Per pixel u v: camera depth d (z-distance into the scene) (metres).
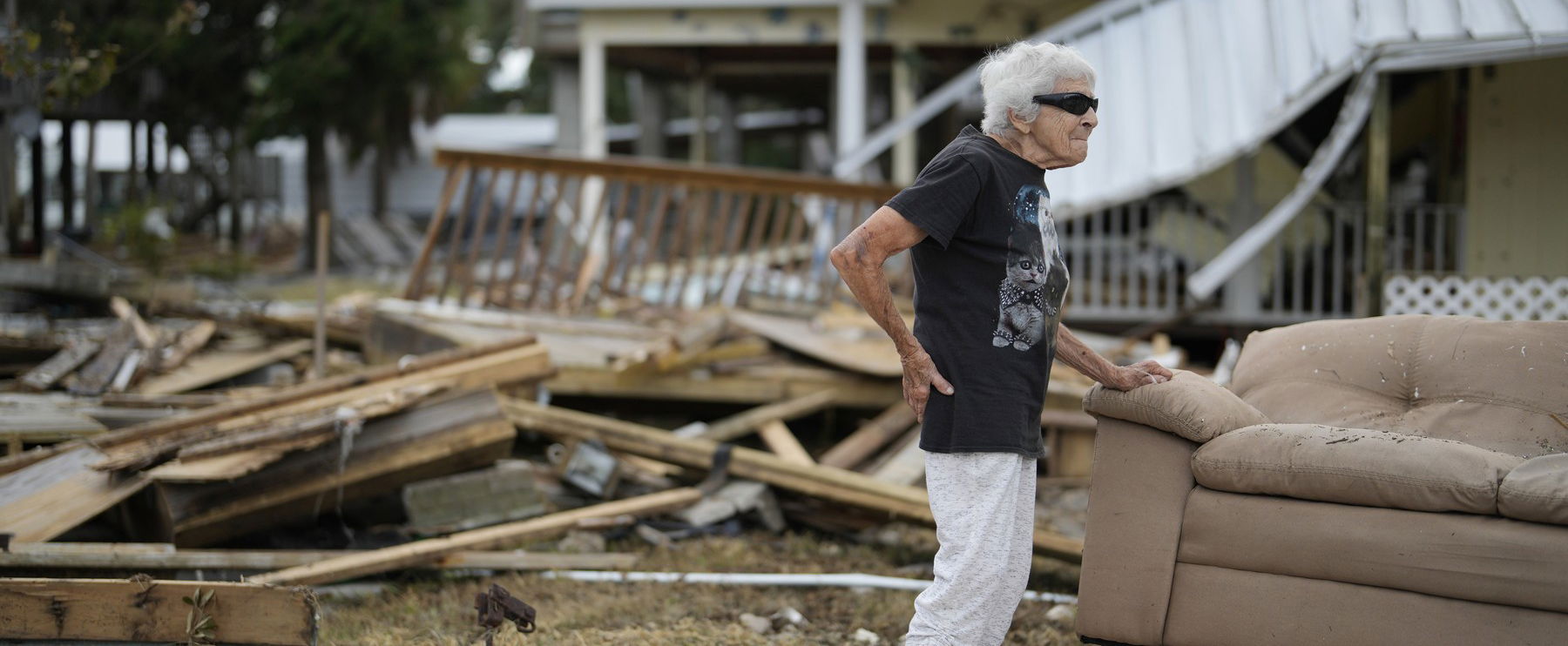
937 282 2.70
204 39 16.75
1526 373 3.35
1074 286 9.25
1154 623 3.05
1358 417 3.42
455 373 4.90
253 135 17.67
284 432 4.04
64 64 5.14
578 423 5.15
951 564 2.71
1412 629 2.75
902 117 13.38
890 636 3.64
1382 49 6.73
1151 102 8.14
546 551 4.45
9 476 4.25
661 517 4.82
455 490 4.55
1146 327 8.75
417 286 7.71
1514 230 8.26
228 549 4.15
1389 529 2.79
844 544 4.85
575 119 14.72
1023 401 2.67
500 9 36.16
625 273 8.26
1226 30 8.16
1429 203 9.46
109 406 5.52
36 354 6.80
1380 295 6.78
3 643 2.67
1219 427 3.08
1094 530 3.15
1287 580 2.92
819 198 8.79
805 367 6.74
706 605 3.92
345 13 17.19
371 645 3.42
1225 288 8.91
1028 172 2.71
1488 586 2.66
